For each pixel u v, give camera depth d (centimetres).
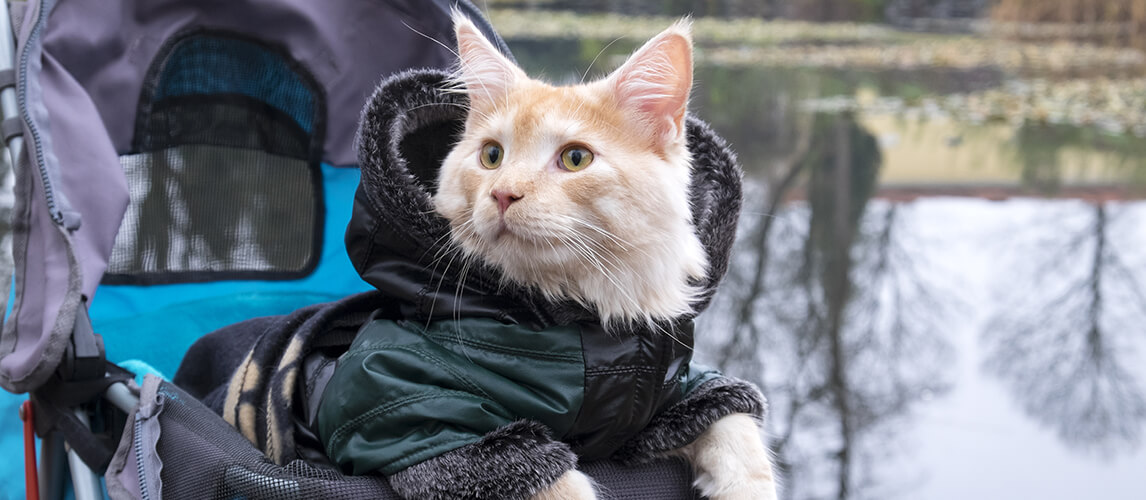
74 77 203
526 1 2031
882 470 347
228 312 231
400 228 150
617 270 148
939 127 930
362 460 140
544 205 144
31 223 185
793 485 342
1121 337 480
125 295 224
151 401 166
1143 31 1532
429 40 220
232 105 227
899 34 1714
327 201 233
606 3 1962
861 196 693
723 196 163
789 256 585
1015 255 600
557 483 138
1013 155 827
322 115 224
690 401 153
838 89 1108
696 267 158
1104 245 615
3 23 201
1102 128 935
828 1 1975
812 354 454
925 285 548
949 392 423
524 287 147
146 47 213
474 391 141
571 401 140
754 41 1560
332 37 221
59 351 168
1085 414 396
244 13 218
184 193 226
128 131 214
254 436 166
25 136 185
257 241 233
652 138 156
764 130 870
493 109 161
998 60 1357
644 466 155
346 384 145
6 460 217
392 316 164
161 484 158
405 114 162
